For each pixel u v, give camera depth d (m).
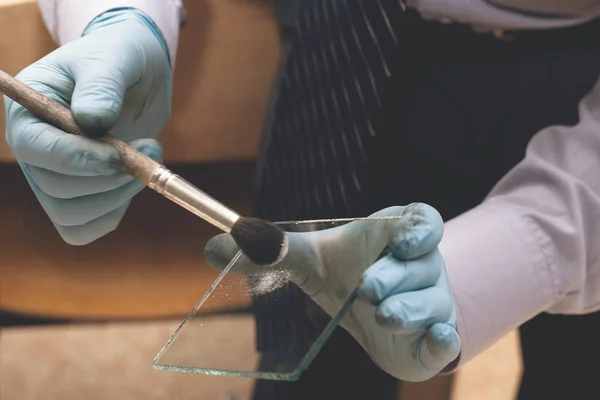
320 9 0.95
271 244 0.65
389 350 0.70
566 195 0.75
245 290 0.69
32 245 1.00
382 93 0.87
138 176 0.66
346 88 0.91
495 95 0.87
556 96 0.86
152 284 1.00
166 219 0.98
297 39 0.99
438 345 0.65
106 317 1.04
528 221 0.75
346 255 0.68
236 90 1.05
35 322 1.06
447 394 1.18
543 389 0.96
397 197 0.90
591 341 0.90
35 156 0.67
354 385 0.95
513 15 0.84
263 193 1.01
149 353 1.39
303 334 0.65
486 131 0.88
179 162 1.05
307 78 0.97
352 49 0.90
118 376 1.33
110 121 0.67
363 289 0.65
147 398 1.29
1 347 1.39
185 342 0.68
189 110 1.04
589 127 0.78
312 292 0.67
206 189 1.05
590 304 0.79
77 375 1.35
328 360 0.94
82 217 0.73
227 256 0.72
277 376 0.63
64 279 1.01
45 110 0.67
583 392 0.92
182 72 1.04
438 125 0.88
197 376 0.91
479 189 0.90
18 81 0.67
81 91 0.69
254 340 0.67
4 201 0.99
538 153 0.80
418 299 0.66
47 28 0.90
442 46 0.87
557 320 0.92
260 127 1.06
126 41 0.76
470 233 0.75
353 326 0.71
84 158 0.65
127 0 0.82
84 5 0.83
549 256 0.74
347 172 0.90
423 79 0.87
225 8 1.04
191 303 0.95
